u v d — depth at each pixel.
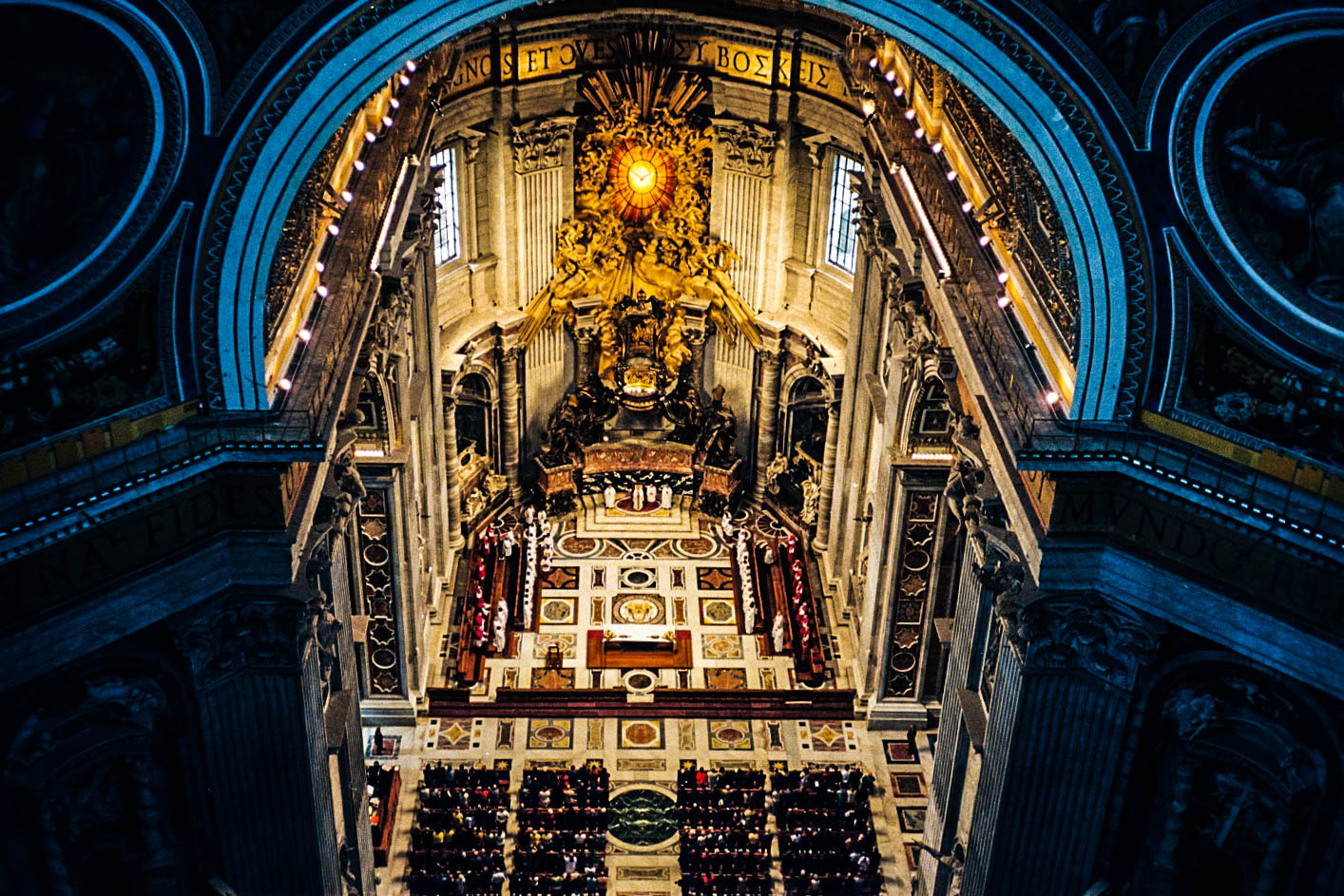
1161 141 23.72
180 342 24.72
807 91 43.47
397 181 36.12
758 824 38.38
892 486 39.09
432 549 44.75
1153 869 27.47
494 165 45.56
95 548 24.31
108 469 24.09
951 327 30.91
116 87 22.59
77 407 24.02
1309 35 22.20
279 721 27.38
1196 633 25.33
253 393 25.31
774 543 49.34
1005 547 28.02
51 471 23.75
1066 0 23.22
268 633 26.56
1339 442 23.72
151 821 26.75
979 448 30.67
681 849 37.34
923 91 35.94
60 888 26.00
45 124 22.44
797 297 47.25
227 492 25.59
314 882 28.95
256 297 24.66
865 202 39.19
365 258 32.78
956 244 31.94
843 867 37.03
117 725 25.72
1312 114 22.92
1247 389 24.50
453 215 45.56
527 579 46.66
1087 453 25.20
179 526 25.25
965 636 31.55
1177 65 23.09
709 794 38.72
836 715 42.59
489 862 36.78
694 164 46.25
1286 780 25.16
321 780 28.70
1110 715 26.73
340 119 24.19
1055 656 26.56
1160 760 26.80
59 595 24.11
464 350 46.34
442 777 39.44
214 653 26.34
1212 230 24.06
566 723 42.22
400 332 37.47
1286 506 23.81
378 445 37.53
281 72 23.19
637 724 42.25
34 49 21.83
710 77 44.50
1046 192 26.81
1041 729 27.28
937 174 34.06
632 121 45.16
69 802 25.72
